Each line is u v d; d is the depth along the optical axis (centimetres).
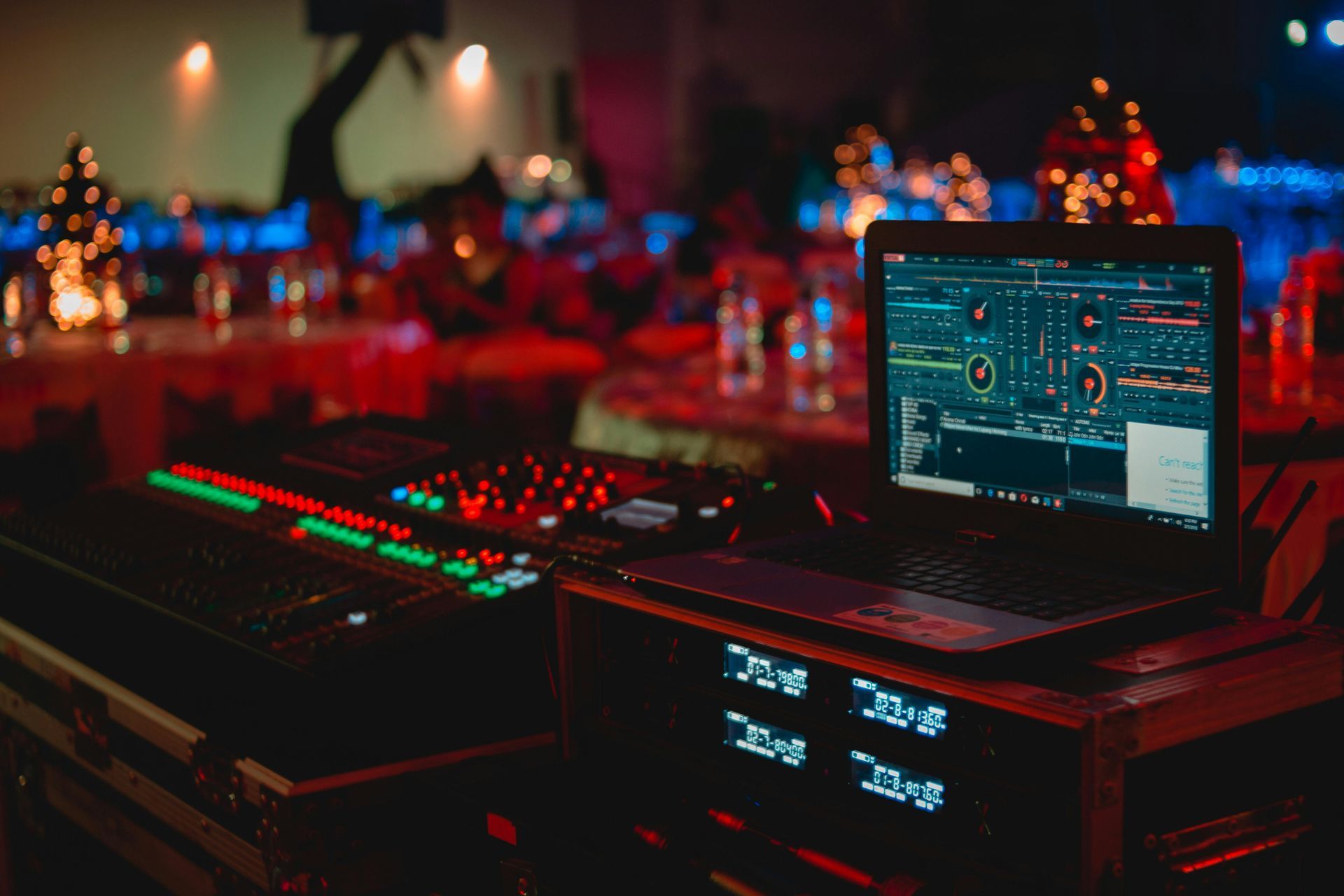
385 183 970
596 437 319
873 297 135
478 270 633
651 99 1051
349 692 131
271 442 215
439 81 970
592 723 131
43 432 419
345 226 612
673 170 1078
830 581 118
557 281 671
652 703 123
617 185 1045
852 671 105
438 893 129
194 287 616
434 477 184
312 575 159
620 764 130
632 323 682
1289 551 228
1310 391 278
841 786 107
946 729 98
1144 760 92
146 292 596
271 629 141
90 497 208
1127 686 95
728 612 115
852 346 401
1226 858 96
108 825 175
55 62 847
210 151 893
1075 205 221
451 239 638
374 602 146
